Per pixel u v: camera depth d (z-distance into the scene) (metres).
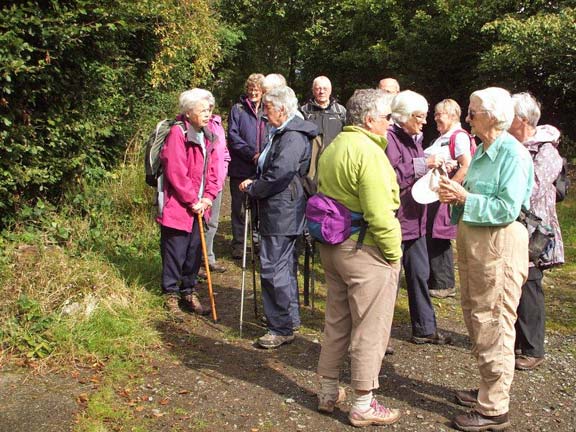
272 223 4.07
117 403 3.38
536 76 11.72
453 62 14.45
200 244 4.75
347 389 3.63
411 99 3.80
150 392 3.53
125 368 3.78
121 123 7.11
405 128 3.87
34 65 5.05
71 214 5.79
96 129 6.11
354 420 3.21
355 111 3.11
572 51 10.20
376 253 3.08
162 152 4.48
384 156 3.05
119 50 6.73
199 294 5.24
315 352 4.15
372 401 3.24
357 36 16.56
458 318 4.84
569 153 11.05
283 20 19.27
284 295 4.16
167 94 9.05
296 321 4.47
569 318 4.89
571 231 7.42
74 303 4.25
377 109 3.07
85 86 5.84
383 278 3.09
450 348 4.25
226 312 4.85
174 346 4.16
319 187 3.22
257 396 3.53
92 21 5.38
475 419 3.17
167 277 4.64
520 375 3.83
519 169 2.97
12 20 4.57
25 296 4.13
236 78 19.81
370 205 2.97
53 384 3.55
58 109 5.53
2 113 4.91
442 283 5.27
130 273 5.04
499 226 3.02
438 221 5.09
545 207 3.68
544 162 3.65
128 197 6.27
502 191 2.97
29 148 5.03
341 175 3.06
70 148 5.81
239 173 6.03
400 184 3.93
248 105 5.96
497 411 3.14
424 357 4.09
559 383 3.74
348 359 4.05
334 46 17.80
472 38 13.23
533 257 3.38
